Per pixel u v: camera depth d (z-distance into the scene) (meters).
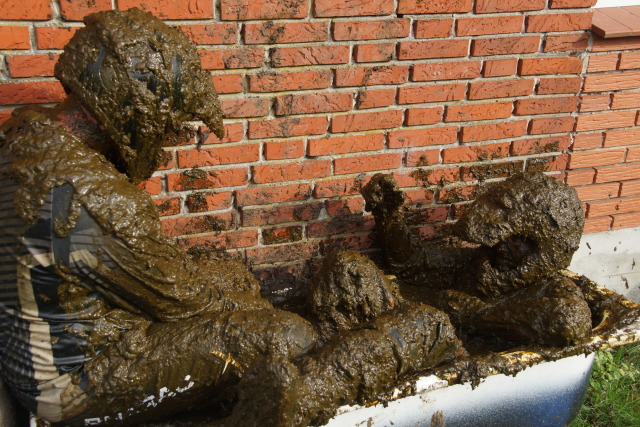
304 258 2.91
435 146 2.95
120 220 1.72
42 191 1.67
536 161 3.15
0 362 1.89
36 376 1.77
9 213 1.70
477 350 2.46
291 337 1.91
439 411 2.13
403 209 2.98
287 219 2.80
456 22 2.74
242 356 1.87
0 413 1.88
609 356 2.93
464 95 2.89
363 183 2.88
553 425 2.40
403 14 2.65
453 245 3.14
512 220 2.55
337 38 2.57
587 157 3.23
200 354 1.86
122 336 1.84
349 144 2.78
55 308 1.77
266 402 1.68
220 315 1.93
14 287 1.75
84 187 1.70
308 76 2.60
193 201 2.62
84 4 2.20
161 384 1.84
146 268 1.79
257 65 2.51
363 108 2.74
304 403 1.77
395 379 2.00
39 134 1.75
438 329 2.12
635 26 2.98
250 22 2.43
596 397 2.71
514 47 2.87
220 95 2.50
